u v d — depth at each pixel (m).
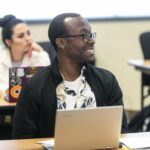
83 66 3.36
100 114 2.71
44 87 3.28
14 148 2.94
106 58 9.12
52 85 3.29
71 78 3.34
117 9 9.02
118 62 9.09
